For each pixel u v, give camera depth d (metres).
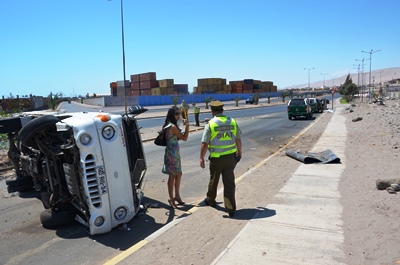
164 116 36.09
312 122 25.55
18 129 6.99
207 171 9.92
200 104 73.88
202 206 6.44
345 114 31.95
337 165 9.29
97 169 5.27
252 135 18.31
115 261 4.43
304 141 14.87
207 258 4.35
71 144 5.36
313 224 5.19
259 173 8.83
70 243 5.28
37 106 40.53
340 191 6.84
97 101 70.00
